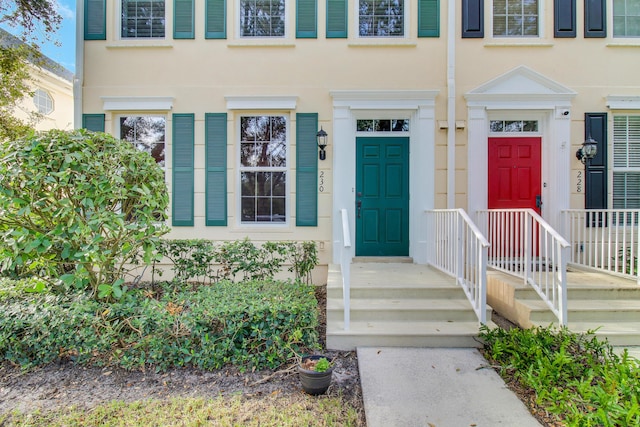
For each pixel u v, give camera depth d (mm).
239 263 5031
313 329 3525
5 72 6219
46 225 3516
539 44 5875
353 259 5961
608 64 5914
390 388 2914
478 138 5898
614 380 2662
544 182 5984
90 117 5988
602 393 2471
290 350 3229
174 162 6008
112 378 3035
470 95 5859
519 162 6020
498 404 2689
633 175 5988
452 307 4090
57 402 2707
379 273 5145
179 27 5984
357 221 6055
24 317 3133
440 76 5953
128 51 5996
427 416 2549
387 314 4051
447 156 5910
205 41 5996
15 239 3287
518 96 5844
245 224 6145
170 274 5816
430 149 5887
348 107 5926
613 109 5887
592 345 3324
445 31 5941
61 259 3752
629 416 2191
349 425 2455
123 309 3232
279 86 6000
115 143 3783
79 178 3289
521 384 2939
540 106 5852
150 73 5996
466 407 2654
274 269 5223
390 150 6062
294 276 5816
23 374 3062
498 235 5211
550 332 3543
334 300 4332
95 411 2566
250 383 2980
